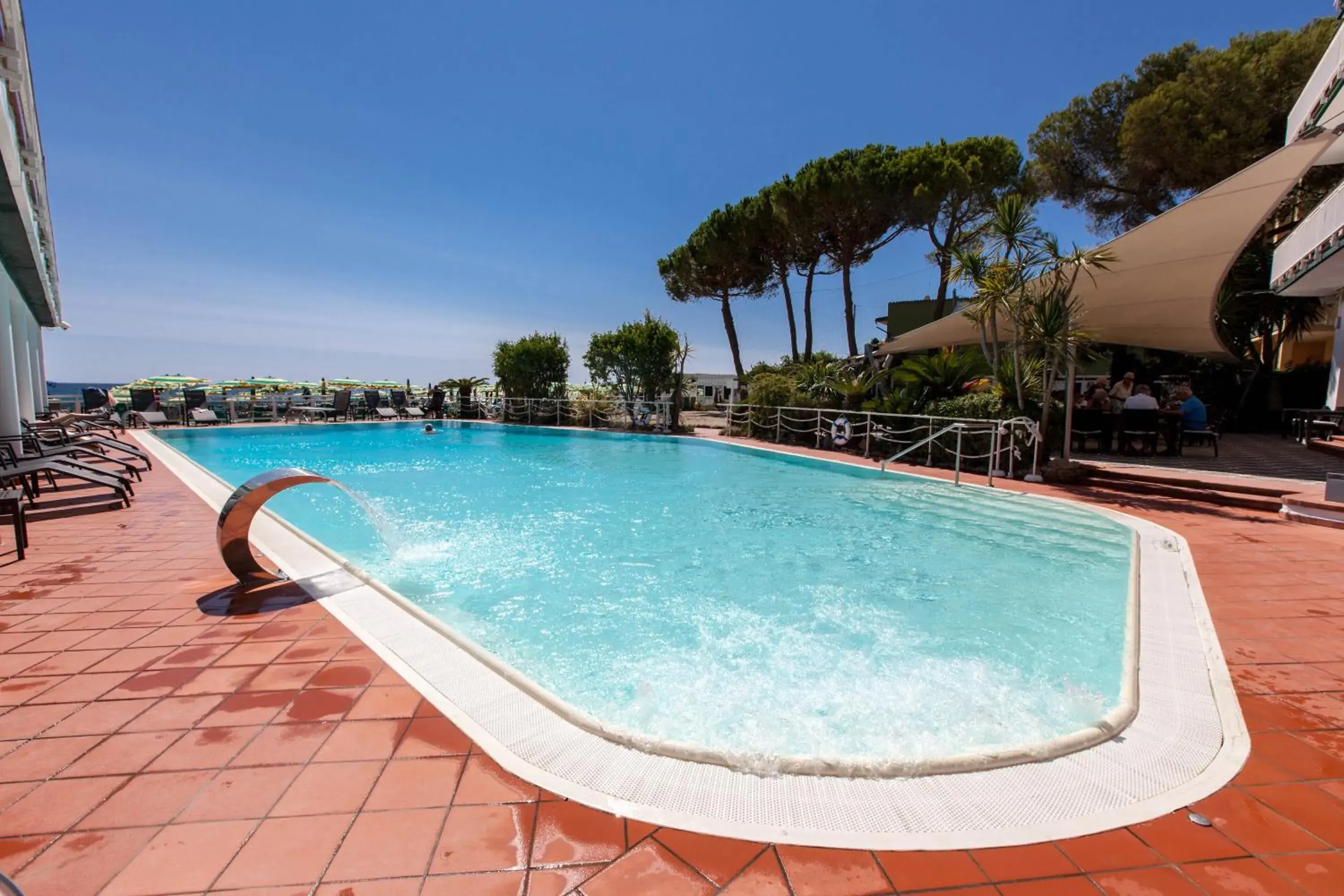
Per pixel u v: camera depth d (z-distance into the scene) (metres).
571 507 7.62
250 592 3.73
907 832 1.69
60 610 3.39
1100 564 5.08
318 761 2.00
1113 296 9.32
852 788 1.89
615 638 3.61
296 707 2.35
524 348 21.27
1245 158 13.84
